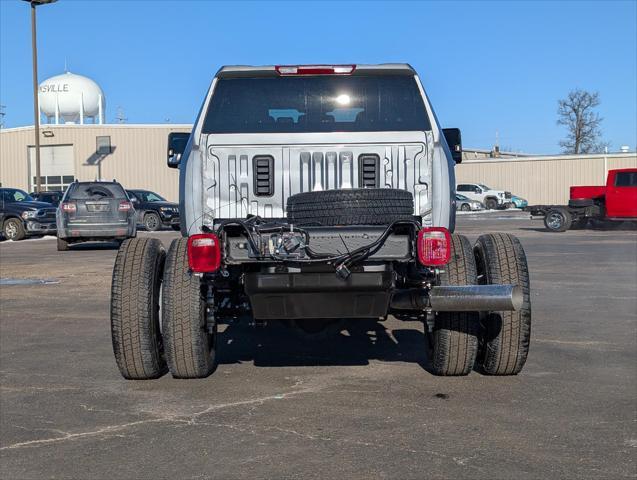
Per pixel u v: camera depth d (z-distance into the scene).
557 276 12.98
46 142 48.44
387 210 5.40
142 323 5.74
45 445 4.62
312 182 6.22
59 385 6.02
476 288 5.23
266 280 5.30
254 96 6.40
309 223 5.41
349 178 6.24
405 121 6.36
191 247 5.21
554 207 26.12
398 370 6.36
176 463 4.29
